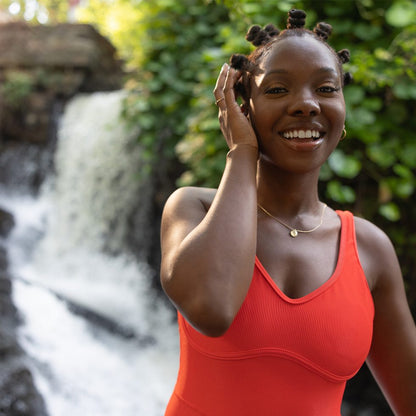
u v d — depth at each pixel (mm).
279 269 863
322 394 847
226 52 2758
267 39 896
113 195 6105
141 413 3758
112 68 7629
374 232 960
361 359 871
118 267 5922
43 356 3883
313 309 828
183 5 4168
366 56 2441
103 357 4281
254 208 811
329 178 2682
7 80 7168
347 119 2506
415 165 2604
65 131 6887
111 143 6242
